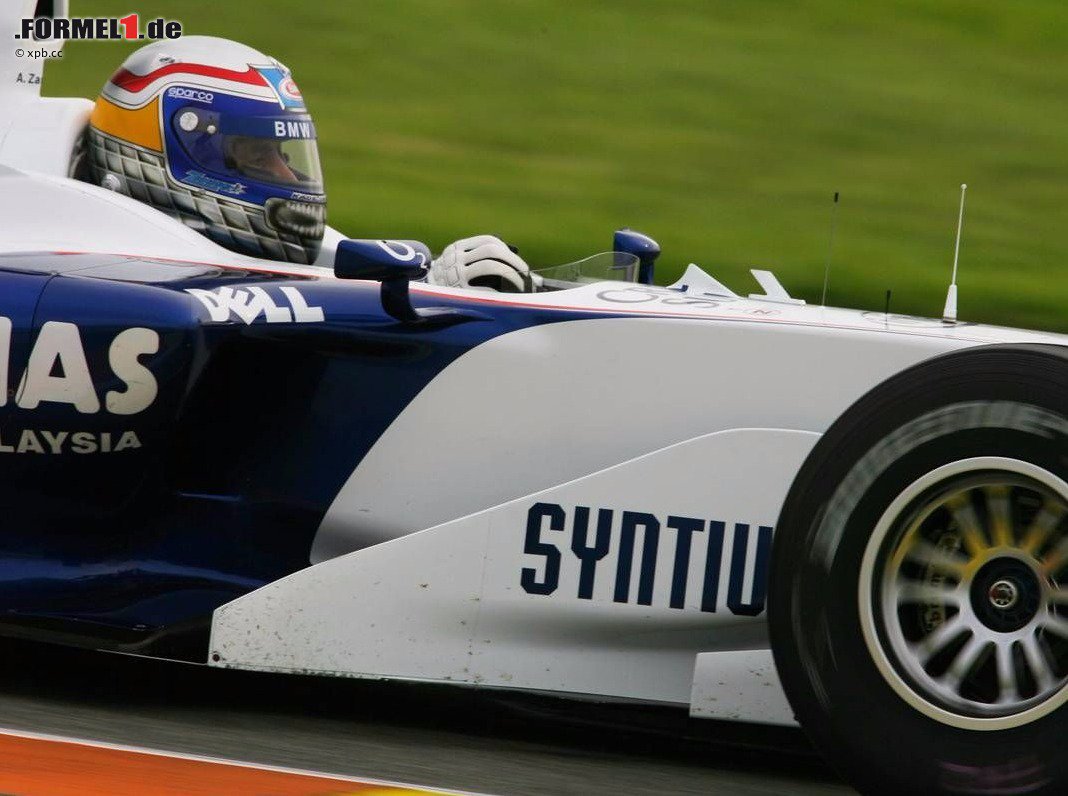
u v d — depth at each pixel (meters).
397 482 12.86
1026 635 9.65
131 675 12.85
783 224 37.03
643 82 48.16
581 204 37.53
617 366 12.55
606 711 12.38
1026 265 35.16
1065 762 9.21
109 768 9.91
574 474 12.59
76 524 12.66
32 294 12.46
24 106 15.33
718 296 13.95
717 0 56.22
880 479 9.78
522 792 10.27
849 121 45.84
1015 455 9.56
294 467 12.95
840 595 9.76
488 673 11.73
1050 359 9.75
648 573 11.59
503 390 12.70
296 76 45.56
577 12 53.75
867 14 55.88
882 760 9.59
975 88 49.19
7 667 12.73
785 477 11.48
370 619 11.80
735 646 11.69
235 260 14.22
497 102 45.44
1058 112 48.12
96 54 44.53
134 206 14.35
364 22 50.59
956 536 9.84
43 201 14.02
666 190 39.12
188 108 14.59
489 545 11.74
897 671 9.66
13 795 9.18
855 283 33.22
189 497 12.78
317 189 15.16
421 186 37.97
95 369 12.28
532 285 15.04
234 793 9.58
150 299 12.44
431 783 10.29
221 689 12.63
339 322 12.83
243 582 12.52
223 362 12.73
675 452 11.62
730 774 11.27
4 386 12.34
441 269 14.75
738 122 45.22
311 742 11.23
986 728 9.44
